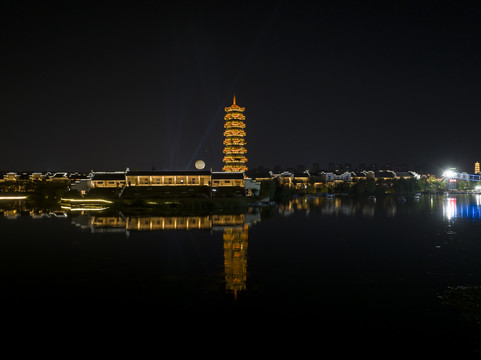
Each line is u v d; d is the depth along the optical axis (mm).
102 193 146125
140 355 25203
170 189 148125
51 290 37969
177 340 27266
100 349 26016
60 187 168375
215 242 63844
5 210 116062
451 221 94062
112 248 58438
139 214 105375
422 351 25250
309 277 42500
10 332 28641
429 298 35125
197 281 40938
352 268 46500
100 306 33688
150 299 35344
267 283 40156
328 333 28141
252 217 101938
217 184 158125
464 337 27062
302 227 82750
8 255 53562
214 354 25312
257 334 28094
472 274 43469
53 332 28594
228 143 187875
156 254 54219
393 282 40406
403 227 83000
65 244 61562
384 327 28938
